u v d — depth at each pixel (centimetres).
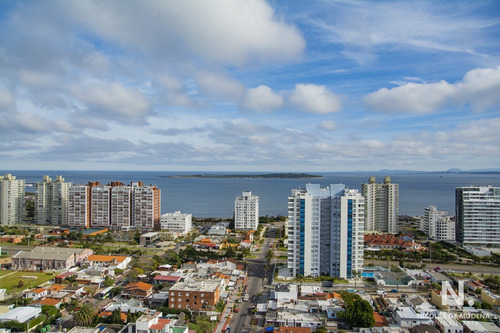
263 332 16012
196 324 16288
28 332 15775
